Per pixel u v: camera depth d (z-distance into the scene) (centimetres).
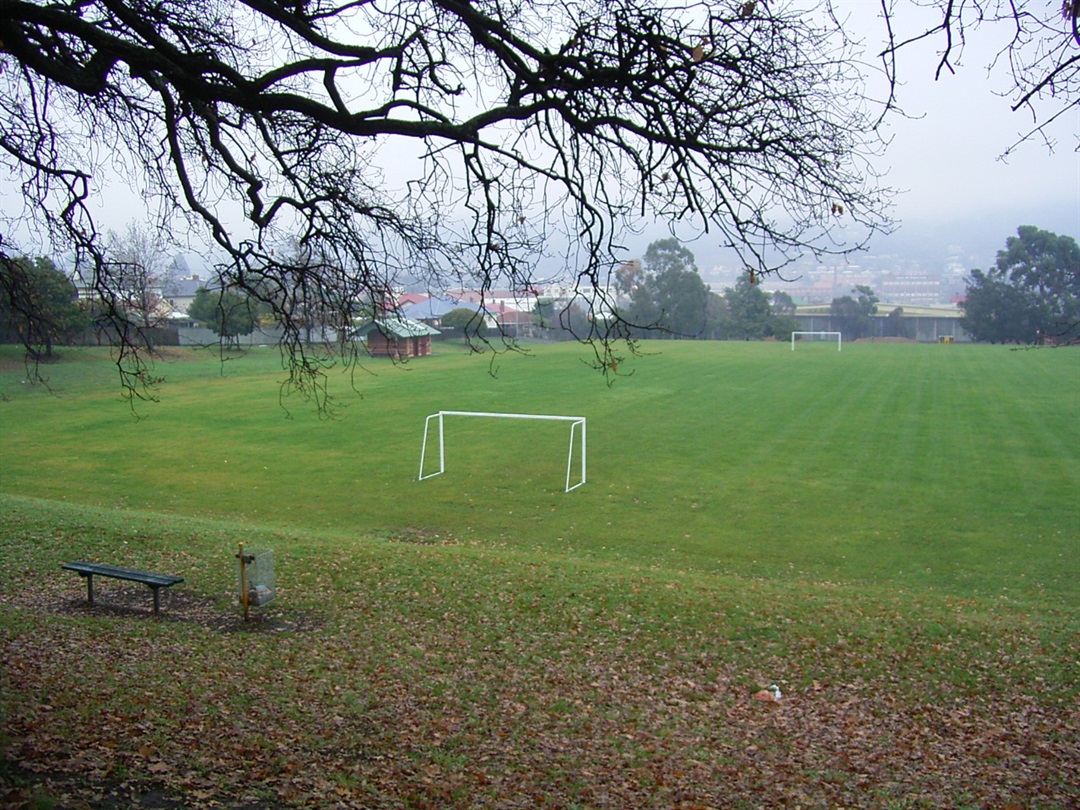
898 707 1111
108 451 3756
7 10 689
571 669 1204
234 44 986
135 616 1352
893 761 930
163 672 1026
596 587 1622
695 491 3088
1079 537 2497
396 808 701
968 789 854
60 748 724
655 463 3556
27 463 3497
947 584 2112
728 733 1005
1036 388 5794
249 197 955
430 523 2706
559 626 1395
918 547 2420
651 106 750
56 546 1755
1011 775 894
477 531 2617
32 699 853
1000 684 1199
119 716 834
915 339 12862
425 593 1542
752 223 792
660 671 1221
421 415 4766
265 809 661
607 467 3484
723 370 7038
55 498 2942
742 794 823
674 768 880
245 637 1258
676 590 1650
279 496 3038
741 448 3853
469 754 866
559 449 3853
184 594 1502
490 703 1044
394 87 833
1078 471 3312
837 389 5859
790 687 1182
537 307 1075
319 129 1007
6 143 977
